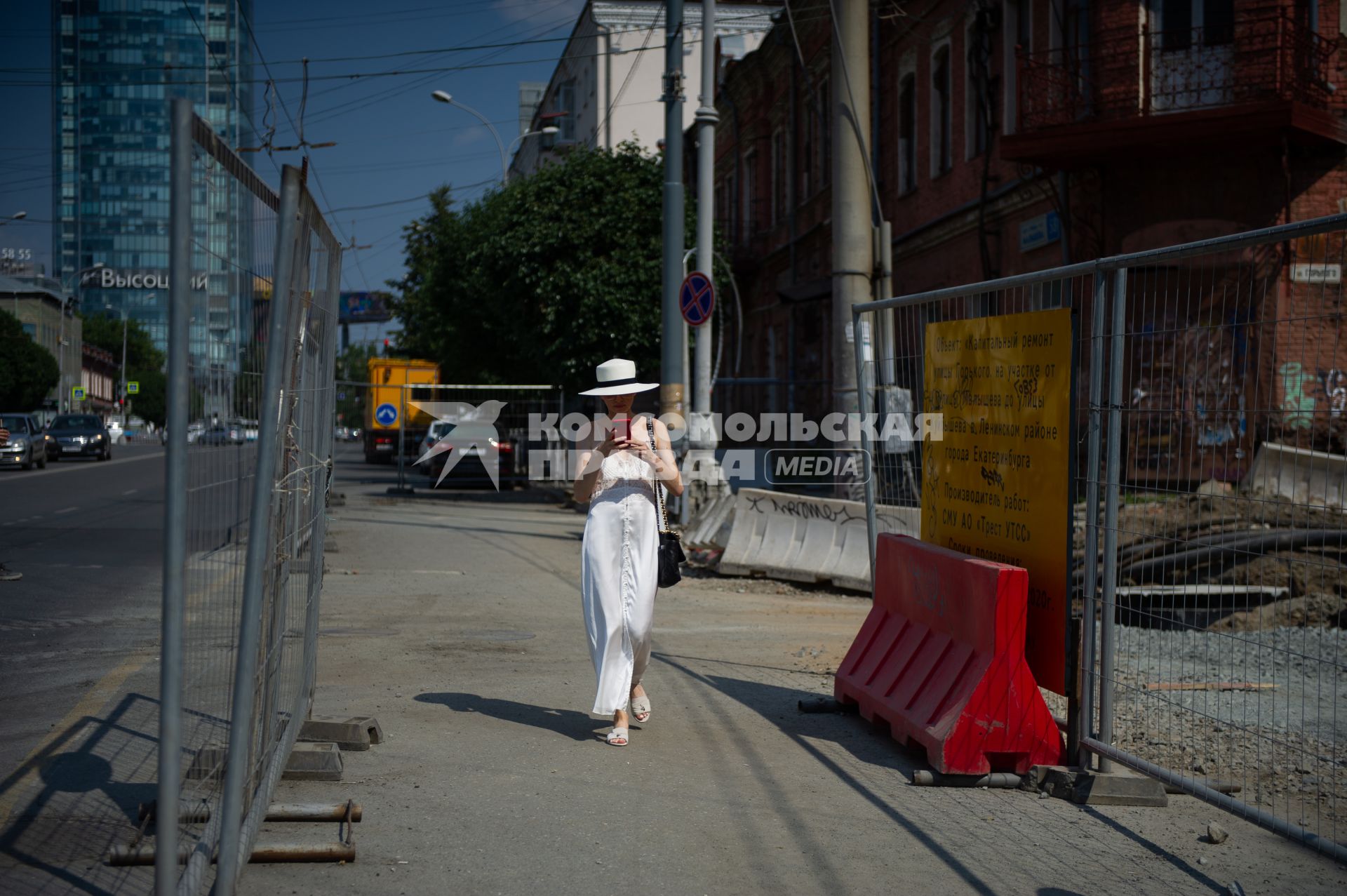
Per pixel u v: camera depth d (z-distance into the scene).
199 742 2.96
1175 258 4.21
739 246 33.28
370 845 3.88
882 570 6.26
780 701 6.38
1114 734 5.55
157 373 125.94
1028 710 4.84
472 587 10.79
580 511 21.06
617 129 50.47
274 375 3.12
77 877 3.50
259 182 3.32
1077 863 3.93
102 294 138.00
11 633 7.78
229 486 3.18
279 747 4.10
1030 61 14.98
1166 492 4.58
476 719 5.70
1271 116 13.12
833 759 5.20
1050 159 14.65
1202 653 7.54
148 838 3.79
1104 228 14.87
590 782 4.70
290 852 3.67
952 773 4.80
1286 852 4.09
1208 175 14.20
